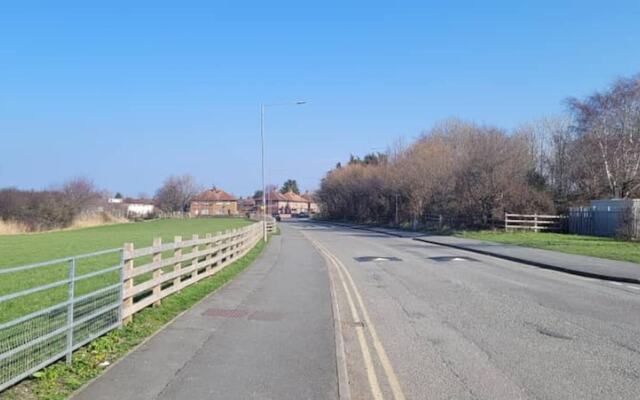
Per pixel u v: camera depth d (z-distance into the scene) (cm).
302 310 1184
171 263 1286
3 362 653
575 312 1198
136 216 11081
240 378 688
